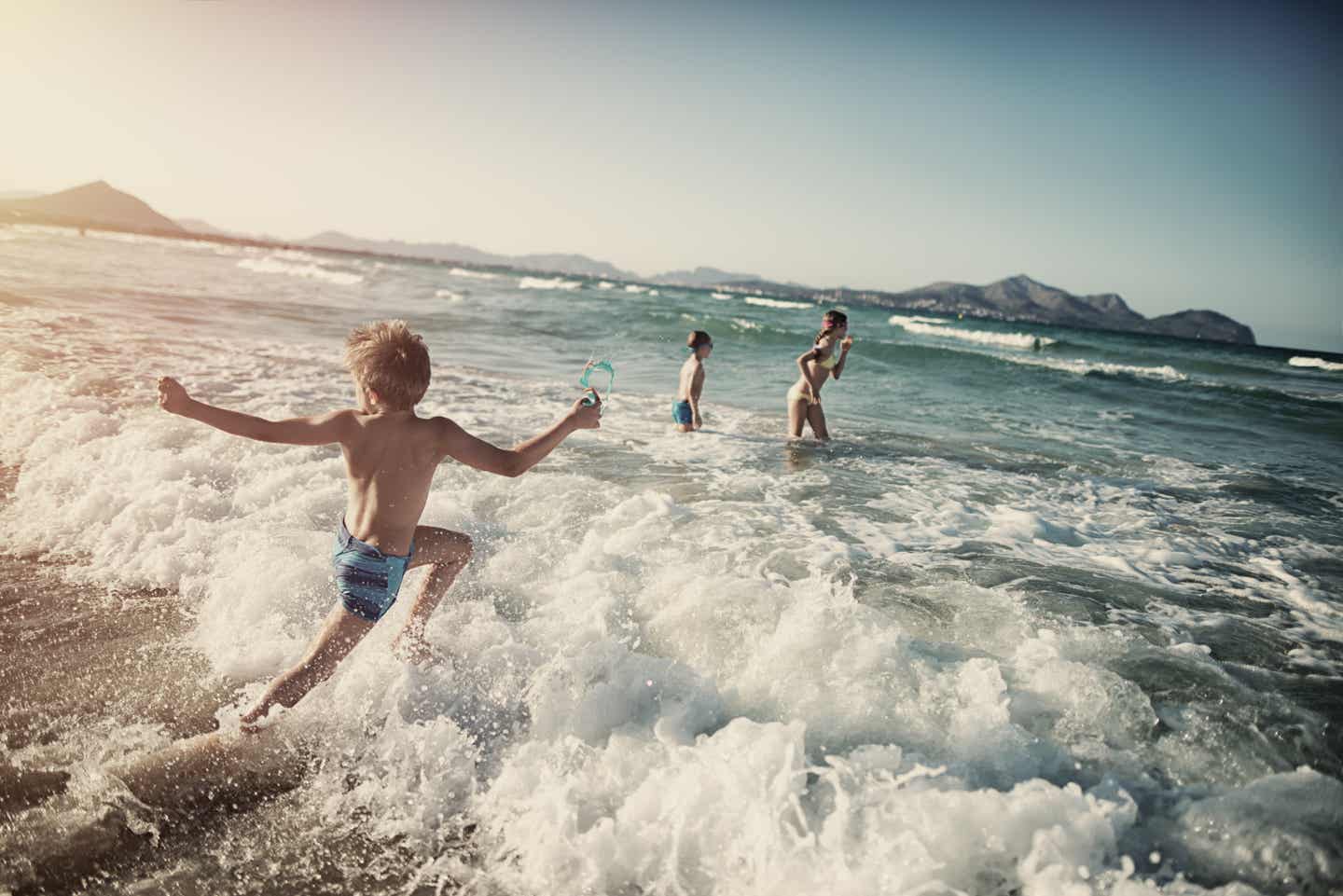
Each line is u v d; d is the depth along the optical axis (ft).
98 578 13.28
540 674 10.20
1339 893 7.10
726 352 63.31
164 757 8.80
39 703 9.73
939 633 12.14
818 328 108.06
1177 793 8.48
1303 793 8.37
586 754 8.96
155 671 10.59
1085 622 13.23
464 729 9.50
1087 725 9.64
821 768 8.19
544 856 7.61
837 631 11.11
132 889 7.09
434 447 9.82
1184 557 17.75
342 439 9.77
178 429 20.42
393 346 9.77
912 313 361.51
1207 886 7.23
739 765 8.27
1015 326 315.37
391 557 9.84
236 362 32.78
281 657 10.87
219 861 7.51
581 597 12.54
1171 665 11.48
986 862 7.34
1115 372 68.08
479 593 12.78
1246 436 39.70
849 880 7.04
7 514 15.53
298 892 7.21
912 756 8.69
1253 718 10.07
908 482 23.08
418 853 7.77
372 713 9.71
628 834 7.77
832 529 17.62
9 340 30.71
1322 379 87.51
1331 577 16.93
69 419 20.92
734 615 11.70
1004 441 32.32
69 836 7.59
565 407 31.17
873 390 47.91
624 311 92.89
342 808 8.31
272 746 9.15
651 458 23.85
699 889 7.30
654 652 11.14
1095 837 7.52
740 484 21.26
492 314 78.13
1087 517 20.89
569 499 17.88
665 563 14.23
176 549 13.99
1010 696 10.16
